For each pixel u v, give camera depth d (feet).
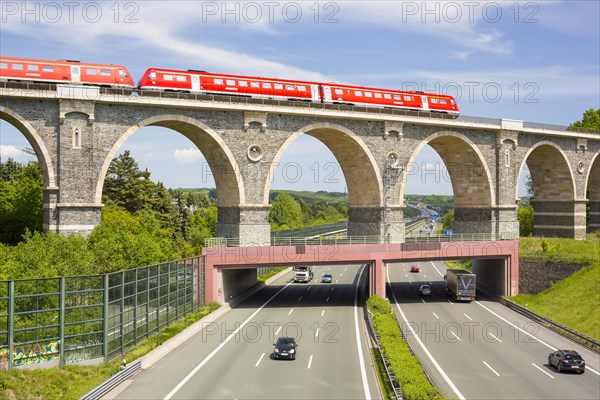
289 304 194.80
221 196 196.44
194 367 118.93
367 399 100.12
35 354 109.19
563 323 172.65
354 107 204.23
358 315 175.32
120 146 166.71
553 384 114.52
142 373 114.73
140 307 134.00
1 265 131.95
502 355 136.15
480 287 239.50
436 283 257.96
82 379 107.24
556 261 209.87
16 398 95.35
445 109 224.74
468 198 240.12
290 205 487.61
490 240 216.74
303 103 195.31
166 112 174.19
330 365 120.88
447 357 133.28
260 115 187.42
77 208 160.76
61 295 112.98
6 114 154.61
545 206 272.31
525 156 241.35
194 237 317.83
